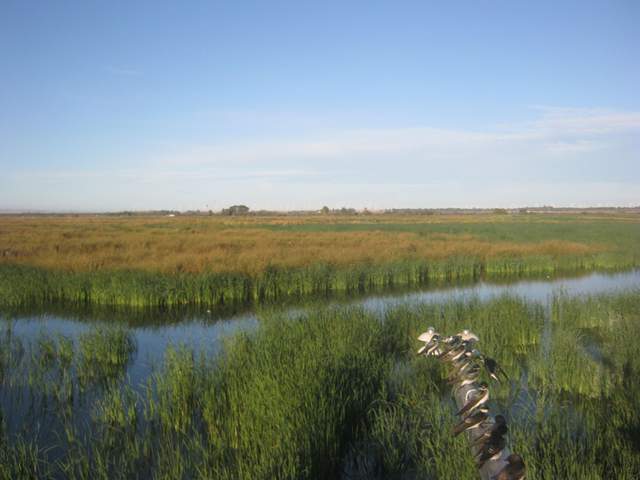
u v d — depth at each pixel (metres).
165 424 7.80
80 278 20.66
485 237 45.94
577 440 6.71
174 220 95.88
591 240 44.09
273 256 27.95
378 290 22.94
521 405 8.46
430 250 33.09
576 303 15.45
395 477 6.29
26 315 17.78
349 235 45.19
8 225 66.56
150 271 22.19
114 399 8.32
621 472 5.41
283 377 7.63
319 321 11.72
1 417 7.87
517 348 12.06
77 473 6.46
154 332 15.12
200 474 5.72
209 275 20.86
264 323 12.23
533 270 29.59
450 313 13.49
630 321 12.99
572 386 9.23
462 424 1.86
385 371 9.10
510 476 1.58
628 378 9.02
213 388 8.16
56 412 8.66
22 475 6.05
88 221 88.06
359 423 7.44
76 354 11.85
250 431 6.81
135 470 6.62
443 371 9.65
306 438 6.20
